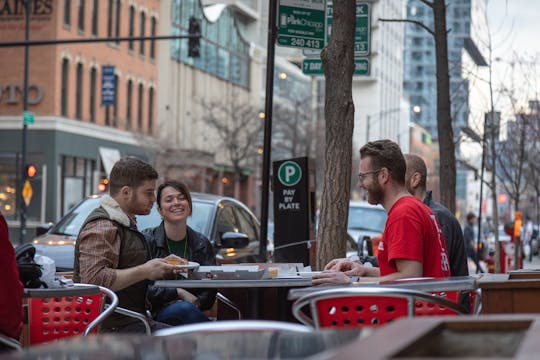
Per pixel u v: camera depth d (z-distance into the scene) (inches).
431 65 7495.1
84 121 2787.9
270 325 189.0
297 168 642.8
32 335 321.4
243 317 442.3
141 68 3179.1
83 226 371.6
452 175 863.1
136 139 3102.9
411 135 6594.5
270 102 639.8
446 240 399.9
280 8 628.4
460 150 1798.7
